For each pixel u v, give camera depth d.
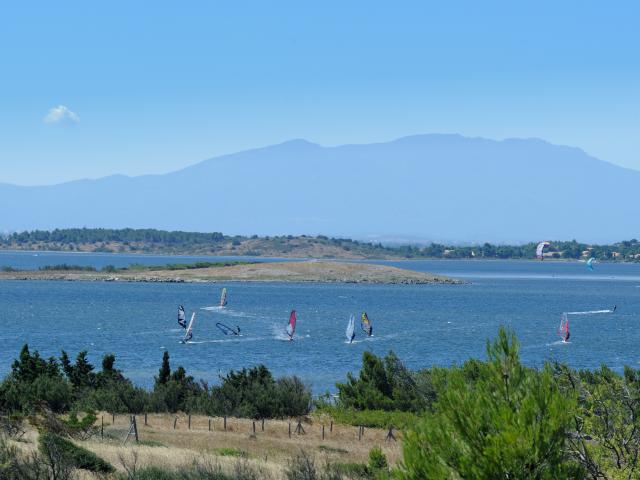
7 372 136.75
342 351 176.88
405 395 98.00
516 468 23.81
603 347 191.75
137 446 62.62
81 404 90.00
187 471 45.34
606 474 30.64
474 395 25.41
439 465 24.86
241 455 60.66
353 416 92.31
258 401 94.81
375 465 51.66
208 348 178.38
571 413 24.89
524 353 177.75
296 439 77.75
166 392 95.62
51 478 39.88
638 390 37.41
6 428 63.00
